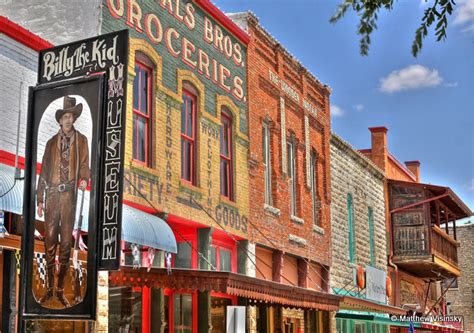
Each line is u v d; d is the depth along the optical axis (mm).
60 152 11523
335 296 20438
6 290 12375
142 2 16312
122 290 15523
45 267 11375
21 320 11336
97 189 11242
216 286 14141
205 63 18734
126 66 11602
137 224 14109
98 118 11336
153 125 16328
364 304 23000
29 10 15492
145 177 15781
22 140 13055
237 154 20078
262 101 21828
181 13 17828
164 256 16484
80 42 11992
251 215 20469
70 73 11977
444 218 40250
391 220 35281
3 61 12836
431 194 35469
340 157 28562
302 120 24719
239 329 13562
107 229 11328
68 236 11188
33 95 11836
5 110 12797
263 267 21562
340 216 27875
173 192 16719
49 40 15211
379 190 34125
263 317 21219
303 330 23922
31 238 11461
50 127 13203
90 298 11062
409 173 42938
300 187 24062
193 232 18219
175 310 17297
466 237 54750
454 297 54344
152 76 16516
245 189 20312
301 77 24891
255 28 21656
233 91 20141
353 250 29172
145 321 16156
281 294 17094
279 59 23094
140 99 16172
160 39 16828
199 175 17953
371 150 36625
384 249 34000
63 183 11383
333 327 25656
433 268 36750
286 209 22812
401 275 36625
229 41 20156
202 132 18266
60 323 13398
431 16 6766
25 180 11609
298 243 23469
